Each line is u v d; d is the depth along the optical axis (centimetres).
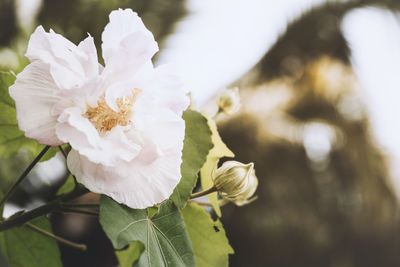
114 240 29
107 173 28
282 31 175
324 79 171
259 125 156
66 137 28
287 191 160
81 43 30
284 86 169
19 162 87
